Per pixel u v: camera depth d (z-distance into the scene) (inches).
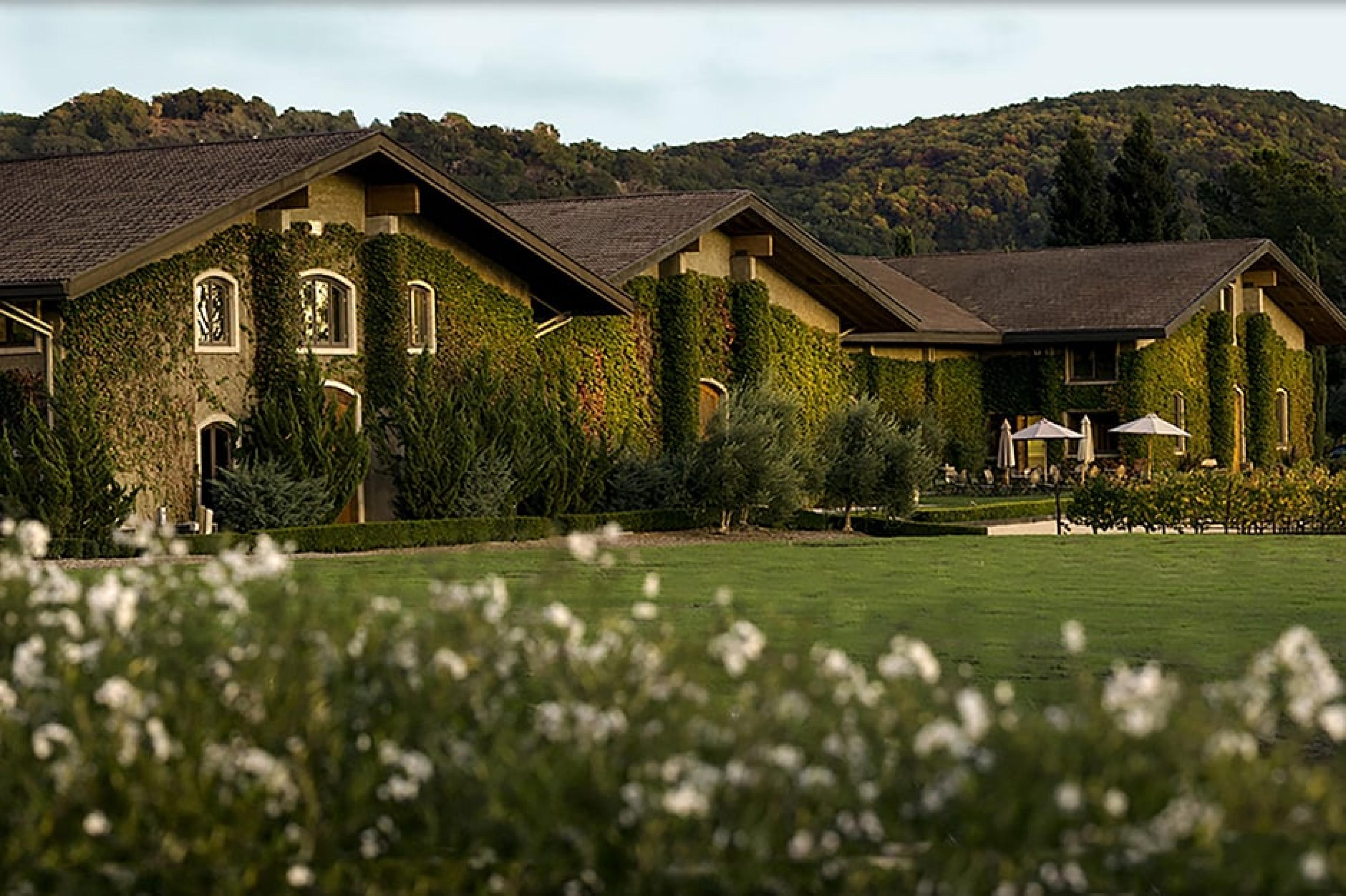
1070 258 1905.8
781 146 4852.4
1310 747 351.9
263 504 944.9
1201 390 1888.5
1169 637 521.3
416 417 1043.3
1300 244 2274.9
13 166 1124.5
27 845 218.8
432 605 254.4
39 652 251.4
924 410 1334.9
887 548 925.2
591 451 1154.7
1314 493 1088.8
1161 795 201.3
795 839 208.2
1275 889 203.2
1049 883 207.0
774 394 1173.1
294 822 222.2
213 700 235.5
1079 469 1732.3
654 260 1253.7
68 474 860.6
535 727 232.7
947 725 208.2
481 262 1150.3
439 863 222.4
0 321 932.6
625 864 214.5
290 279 1007.6
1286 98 5556.1
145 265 920.9
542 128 3973.9
